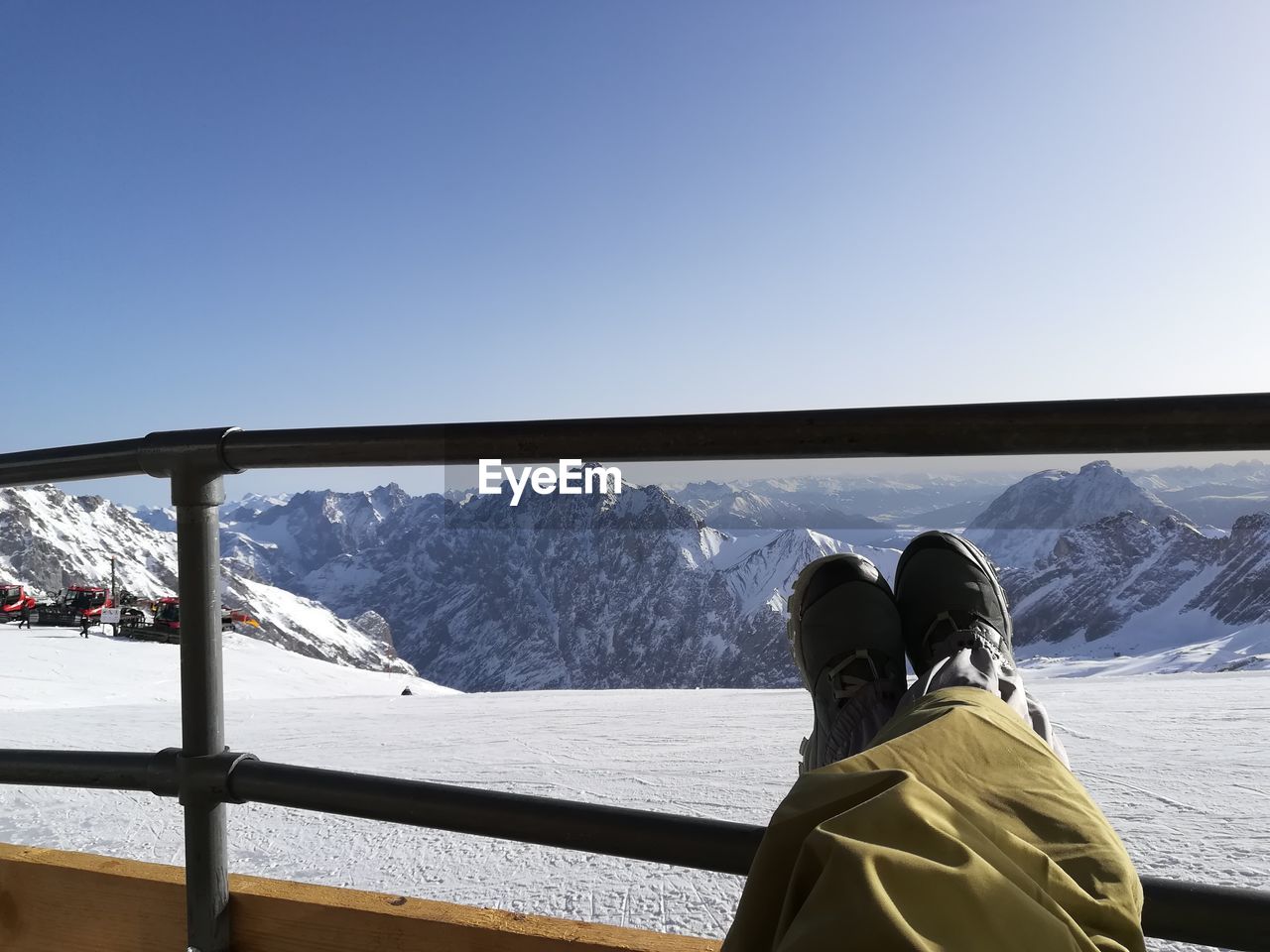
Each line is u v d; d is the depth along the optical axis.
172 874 1.09
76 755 1.03
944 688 0.62
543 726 6.71
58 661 31.62
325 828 2.83
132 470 0.97
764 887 0.39
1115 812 2.72
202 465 0.94
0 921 1.18
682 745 5.07
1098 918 0.38
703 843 0.79
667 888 2.12
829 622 1.34
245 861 2.50
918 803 0.38
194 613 0.96
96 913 1.11
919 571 1.46
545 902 2.05
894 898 0.32
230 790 0.96
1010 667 0.86
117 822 2.89
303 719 8.98
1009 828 0.41
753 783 3.66
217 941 1.01
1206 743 4.22
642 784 3.74
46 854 1.18
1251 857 2.21
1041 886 0.37
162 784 0.99
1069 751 4.11
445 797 0.88
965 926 0.32
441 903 1.03
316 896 1.03
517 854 2.46
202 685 0.97
